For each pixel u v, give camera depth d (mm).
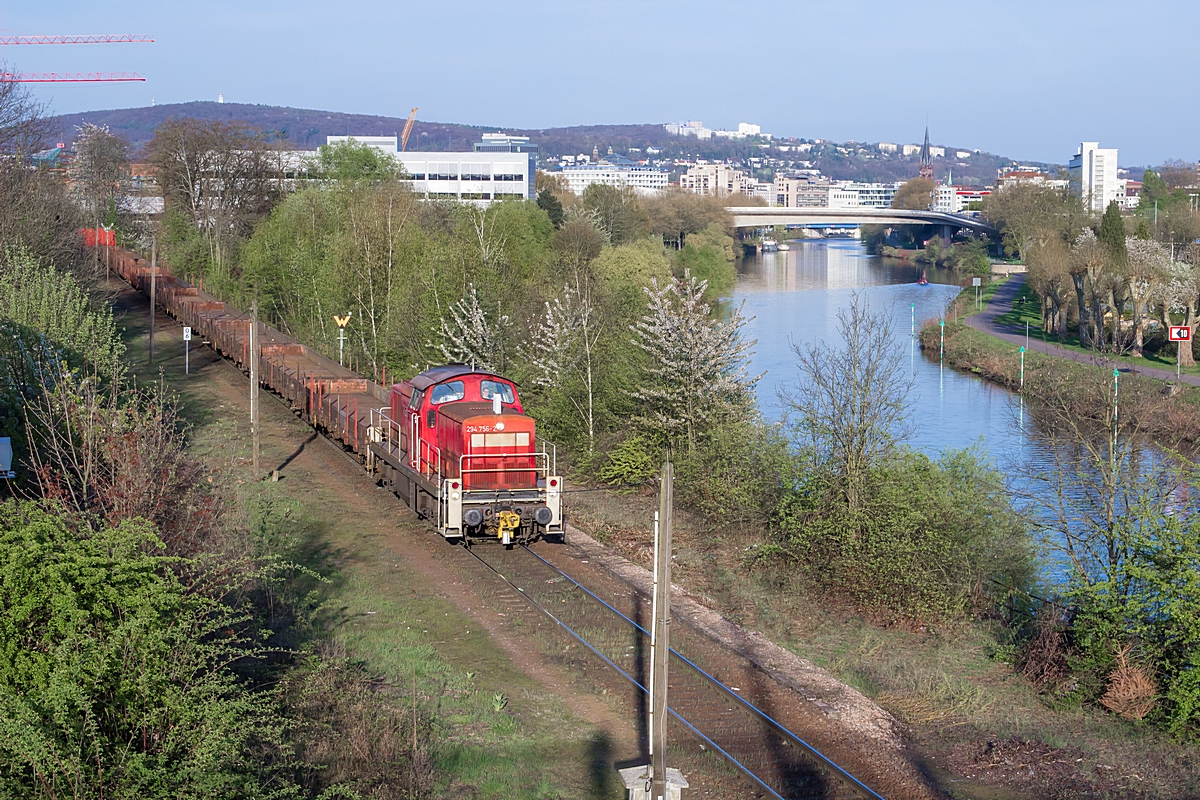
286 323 63062
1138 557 20281
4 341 25891
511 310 45125
